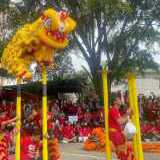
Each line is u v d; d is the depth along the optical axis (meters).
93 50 31.66
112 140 12.65
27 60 11.09
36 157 13.93
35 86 30.30
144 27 32.03
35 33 10.70
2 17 28.83
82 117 29.12
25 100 29.22
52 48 11.02
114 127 12.65
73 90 32.44
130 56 31.94
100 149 21.09
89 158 18.19
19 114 11.22
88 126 28.34
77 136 26.59
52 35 10.72
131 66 31.34
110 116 12.66
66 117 29.03
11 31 27.94
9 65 11.07
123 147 12.56
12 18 28.50
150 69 32.03
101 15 29.97
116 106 12.80
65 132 26.41
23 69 10.90
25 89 30.48
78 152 20.50
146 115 30.09
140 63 31.80
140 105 29.08
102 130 21.78
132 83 11.95
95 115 29.22
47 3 29.52
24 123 14.60
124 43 31.80
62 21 10.70
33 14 28.62
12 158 14.93
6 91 29.73
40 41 10.79
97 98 31.17
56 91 32.41
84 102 31.69
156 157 18.53
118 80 31.09
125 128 11.80
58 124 25.92
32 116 13.98
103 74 11.83
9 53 11.09
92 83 33.66
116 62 31.47
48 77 32.53
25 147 14.21
